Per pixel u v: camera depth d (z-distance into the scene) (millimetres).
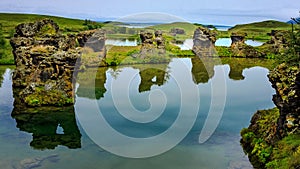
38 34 62406
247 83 58594
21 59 57062
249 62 86000
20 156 27984
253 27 178750
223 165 25734
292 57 27047
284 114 25766
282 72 26953
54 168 25719
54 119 37750
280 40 95562
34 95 43938
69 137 32250
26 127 35625
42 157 27859
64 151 29016
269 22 184375
